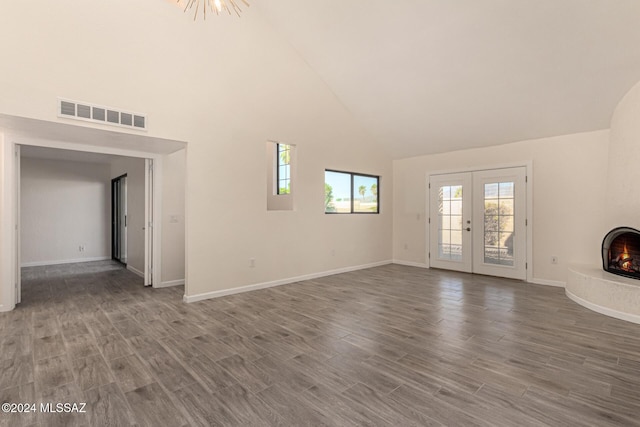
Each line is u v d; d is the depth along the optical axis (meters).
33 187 6.63
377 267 6.58
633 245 3.77
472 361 2.51
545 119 4.60
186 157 4.08
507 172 5.38
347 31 4.31
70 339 2.89
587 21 3.18
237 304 3.99
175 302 4.07
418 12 3.70
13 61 2.94
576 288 4.08
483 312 3.69
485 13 3.43
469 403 1.96
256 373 2.32
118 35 3.49
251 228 4.67
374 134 6.39
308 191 5.40
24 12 2.99
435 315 3.58
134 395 2.04
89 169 7.28
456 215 6.07
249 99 4.61
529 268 5.15
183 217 5.04
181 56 3.96
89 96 3.32
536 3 3.18
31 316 3.50
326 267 5.72
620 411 1.88
